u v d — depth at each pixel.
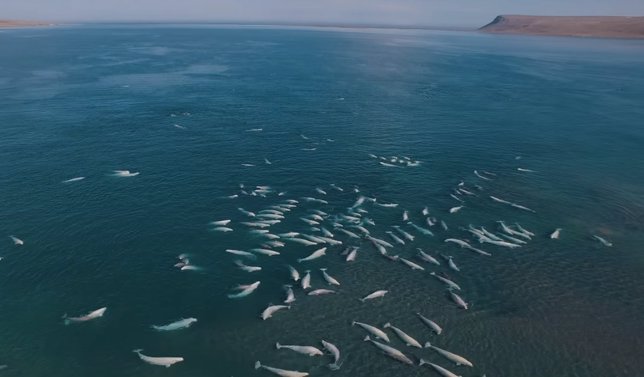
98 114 86.81
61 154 66.25
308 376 31.12
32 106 91.25
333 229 48.34
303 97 105.88
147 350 33.09
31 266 41.66
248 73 139.75
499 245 46.69
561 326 36.16
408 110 96.06
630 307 38.56
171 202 53.50
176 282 40.31
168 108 92.62
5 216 49.28
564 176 63.88
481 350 33.62
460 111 96.44
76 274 40.91
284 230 48.28
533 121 90.12
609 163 68.81
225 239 46.56
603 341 34.78
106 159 65.00
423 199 55.97
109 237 46.38
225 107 94.62
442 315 36.91
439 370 31.50
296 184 59.00
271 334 34.66
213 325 35.47
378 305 37.78
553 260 44.69
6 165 61.81
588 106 103.62
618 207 55.41
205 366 31.84
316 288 39.56
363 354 32.88
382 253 44.44
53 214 50.03
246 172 62.12
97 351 32.94
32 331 34.56
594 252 46.03
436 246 46.31
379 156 68.88
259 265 42.66
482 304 38.38
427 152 71.31
